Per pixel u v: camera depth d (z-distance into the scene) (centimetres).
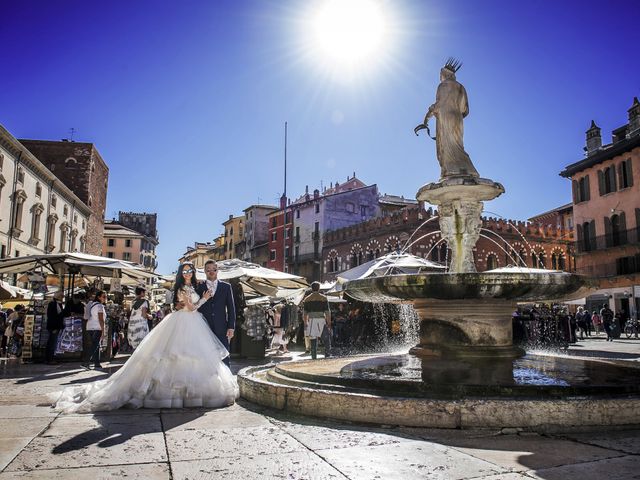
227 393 558
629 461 320
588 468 305
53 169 5456
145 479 291
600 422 409
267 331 1397
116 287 1555
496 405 411
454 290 619
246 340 1363
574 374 536
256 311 1381
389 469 309
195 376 546
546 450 348
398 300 772
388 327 1797
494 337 678
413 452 347
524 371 555
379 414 435
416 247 4409
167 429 424
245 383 590
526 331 1828
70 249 5072
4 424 444
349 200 5934
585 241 4394
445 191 920
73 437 394
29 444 371
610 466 309
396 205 6341
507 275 598
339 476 296
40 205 4191
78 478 291
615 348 1912
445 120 935
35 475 296
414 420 424
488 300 677
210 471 307
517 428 406
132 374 541
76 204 5219
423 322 724
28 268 1572
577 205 4484
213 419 467
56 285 2088
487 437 389
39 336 1228
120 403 523
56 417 477
